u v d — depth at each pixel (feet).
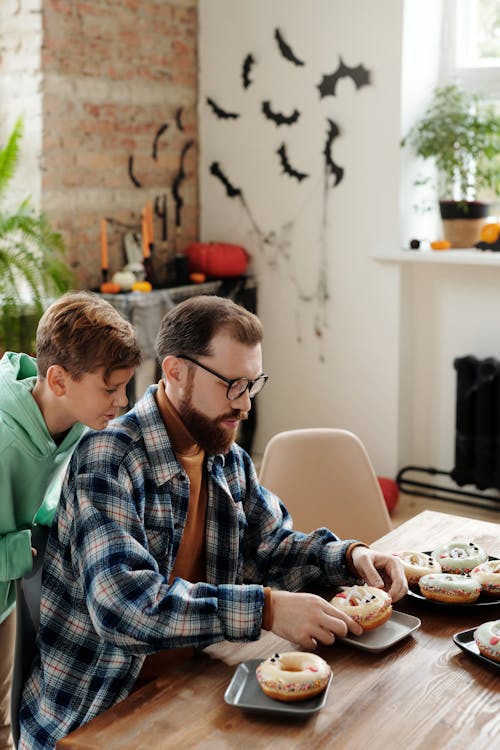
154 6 13.47
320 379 14.24
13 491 5.74
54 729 5.10
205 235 14.92
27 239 11.21
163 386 5.53
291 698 4.37
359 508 7.64
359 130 13.17
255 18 13.80
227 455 5.91
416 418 13.84
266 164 14.12
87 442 5.25
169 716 4.35
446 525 6.91
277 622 4.83
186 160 14.52
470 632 5.03
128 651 4.75
